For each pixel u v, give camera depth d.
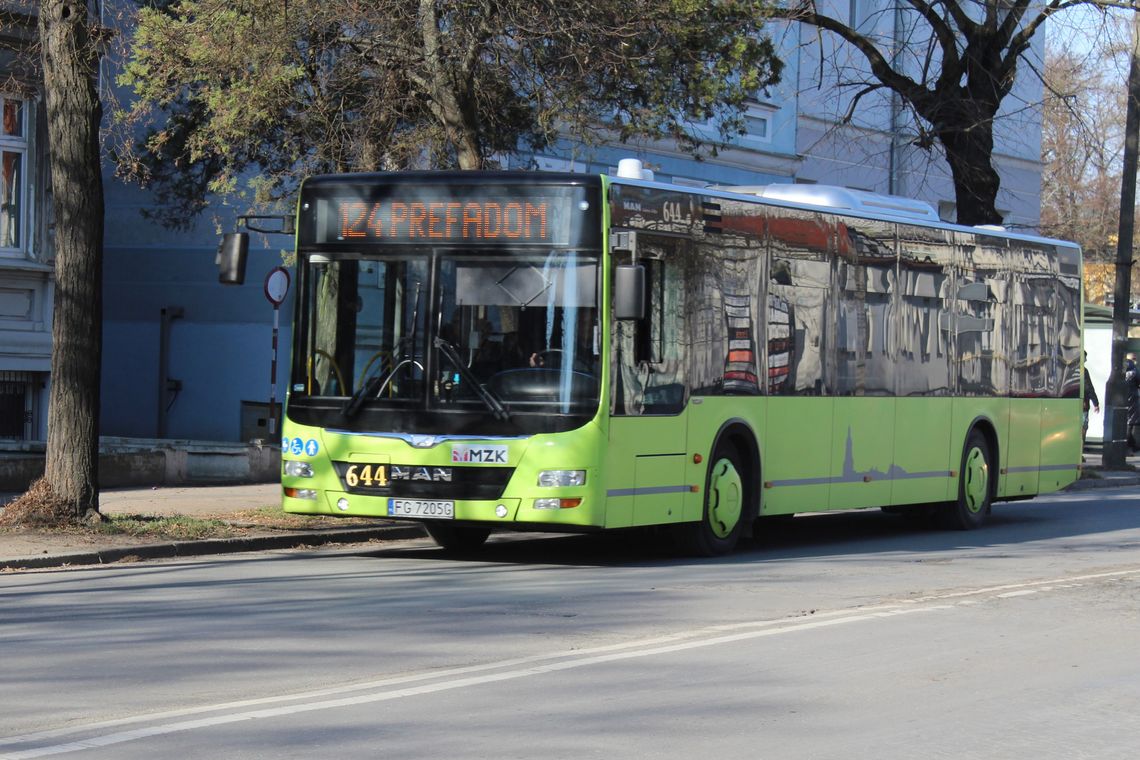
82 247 29.19
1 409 44.25
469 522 26.33
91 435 29.34
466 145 34.22
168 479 40.44
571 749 13.31
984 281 37.50
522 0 33.62
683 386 27.66
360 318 26.78
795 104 64.69
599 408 25.56
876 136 68.75
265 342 57.88
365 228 26.83
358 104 36.31
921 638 19.83
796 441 30.86
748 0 38.62
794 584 25.22
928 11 52.50
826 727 14.50
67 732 13.55
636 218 26.56
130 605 21.58
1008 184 79.75
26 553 26.17
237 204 53.12
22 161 43.66
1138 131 56.84
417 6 34.06
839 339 32.16
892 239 33.97
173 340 59.22
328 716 14.38
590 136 38.84
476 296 26.16
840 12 66.25
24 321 43.97
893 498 34.00
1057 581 26.02
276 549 29.95
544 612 21.36
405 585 24.23
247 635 19.02
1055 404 40.69
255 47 33.78
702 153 59.97
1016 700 16.06
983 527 38.16
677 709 15.10
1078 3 51.03
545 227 25.95
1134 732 14.72
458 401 26.05
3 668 16.67
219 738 13.39
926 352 35.19
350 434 26.61
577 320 25.70
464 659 17.58
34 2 39.50
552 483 25.52
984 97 52.38
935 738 14.18
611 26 34.69
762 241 29.86
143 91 36.59
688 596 23.39
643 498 26.70
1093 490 52.97
